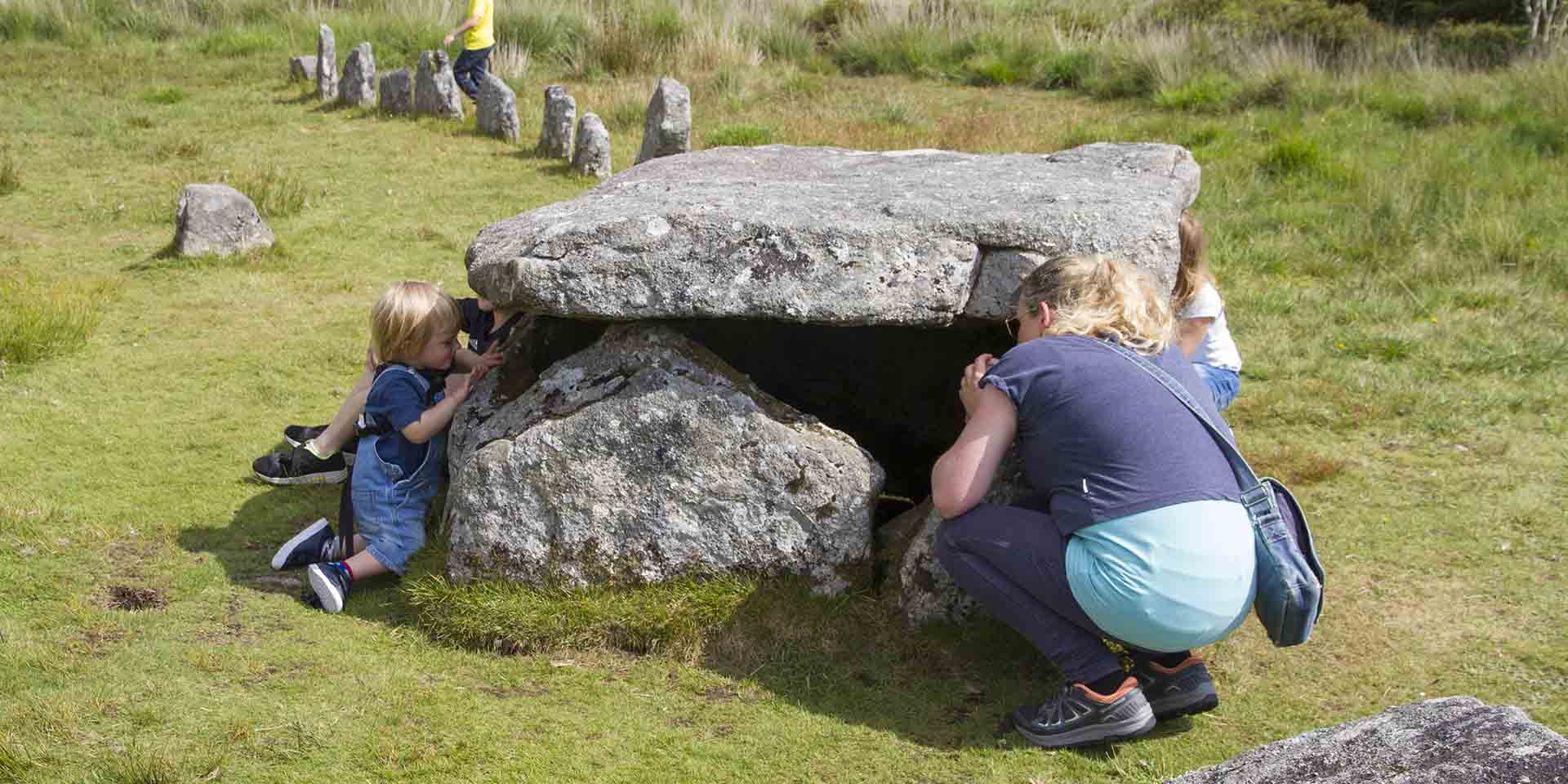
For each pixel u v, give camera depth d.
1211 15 17.36
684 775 3.00
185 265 7.56
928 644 3.51
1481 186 9.21
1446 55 15.14
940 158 5.09
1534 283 7.24
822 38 17.25
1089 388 3.00
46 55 15.20
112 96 13.16
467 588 3.65
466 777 2.96
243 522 4.32
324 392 5.69
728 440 3.58
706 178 4.68
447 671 3.44
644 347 3.69
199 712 3.14
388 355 3.99
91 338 6.26
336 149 11.04
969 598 3.56
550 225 3.80
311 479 4.64
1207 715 3.31
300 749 3.02
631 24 15.76
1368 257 7.89
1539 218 8.38
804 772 3.03
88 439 4.99
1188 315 4.30
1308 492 4.75
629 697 3.34
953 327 4.43
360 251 8.06
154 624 3.57
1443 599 3.92
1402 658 3.58
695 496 3.59
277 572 3.97
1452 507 4.59
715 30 16.19
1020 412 3.08
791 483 3.57
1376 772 2.27
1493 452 5.08
